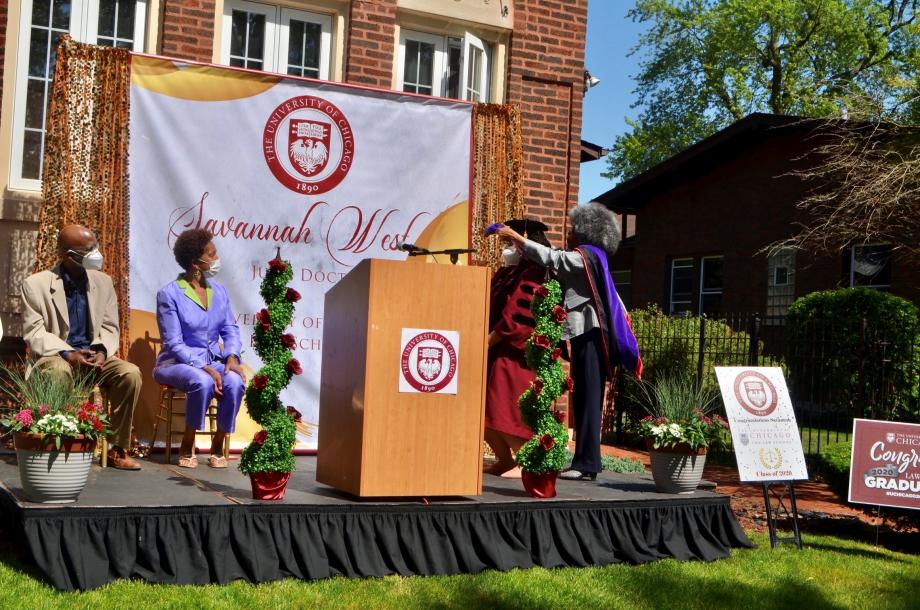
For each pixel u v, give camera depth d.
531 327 6.21
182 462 6.25
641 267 22.92
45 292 6.06
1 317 7.35
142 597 4.24
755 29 29.59
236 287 7.42
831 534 7.39
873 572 5.79
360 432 4.96
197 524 4.61
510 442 6.31
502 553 5.20
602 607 4.63
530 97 9.54
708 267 21.41
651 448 6.10
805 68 29.31
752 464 6.29
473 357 5.21
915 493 6.34
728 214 20.53
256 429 7.45
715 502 6.02
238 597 4.35
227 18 8.41
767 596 5.03
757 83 30.16
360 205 7.84
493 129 8.33
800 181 18.80
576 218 6.39
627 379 13.32
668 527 5.80
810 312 14.22
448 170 8.14
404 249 5.34
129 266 7.02
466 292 5.18
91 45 6.93
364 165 7.85
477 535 5.14
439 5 9.09
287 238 7.59
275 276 4.99
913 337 12.66
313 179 7.67
